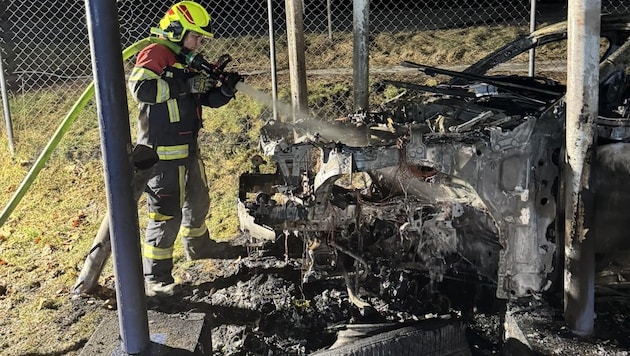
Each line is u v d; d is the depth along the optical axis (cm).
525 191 368
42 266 523
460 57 1041
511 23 1223
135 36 1178
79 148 770
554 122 365
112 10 279
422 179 395
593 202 327
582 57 312
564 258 360
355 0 544
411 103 501
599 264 391
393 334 361
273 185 476
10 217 617
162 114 432
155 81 421
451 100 477
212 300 454
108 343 350
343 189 467
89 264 463
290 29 618
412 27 1230
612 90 417
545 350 329
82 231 588
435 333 365
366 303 414
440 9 1355
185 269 501
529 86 472
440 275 428
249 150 755
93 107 889
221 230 578
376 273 462
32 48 1162
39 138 804
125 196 299
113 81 285
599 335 340
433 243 420
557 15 1268
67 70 1071
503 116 415
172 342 343
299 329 421
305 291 460
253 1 1387
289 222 405
